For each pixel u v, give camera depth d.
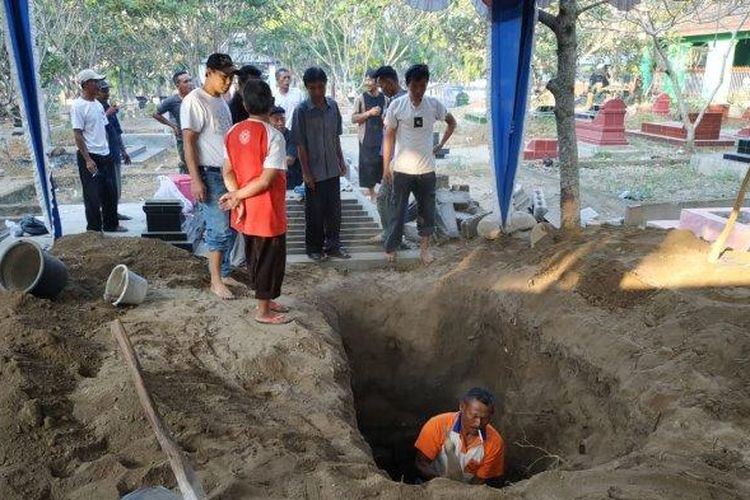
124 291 4.82
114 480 2.77
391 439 6.37
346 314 6.24
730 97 29.16
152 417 2.73
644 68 30.67
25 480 2.77
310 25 28.41
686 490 2.94
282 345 4.53
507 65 6.32
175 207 6.94
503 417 5.53
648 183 14.20
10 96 18.17
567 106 6.45
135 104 36.16
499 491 2.97
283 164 4.44
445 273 6.48
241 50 38.50
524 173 15.88
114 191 7.54
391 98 7.14
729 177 14.52
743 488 3.00
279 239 4.65
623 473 3.10
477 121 26.20
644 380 4.09
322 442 3.43
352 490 2.91
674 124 21.45
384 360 6.31
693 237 5.95
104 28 27.45
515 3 6.11
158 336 4.44
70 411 3.34
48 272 4.66
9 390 3.28
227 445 3.20
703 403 3.68
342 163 6.69
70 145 18.92
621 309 5.05
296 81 38.84
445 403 6.23
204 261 6.25
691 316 4.56
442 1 8.62
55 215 6.20
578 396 4.71
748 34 27.48
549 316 5.26
